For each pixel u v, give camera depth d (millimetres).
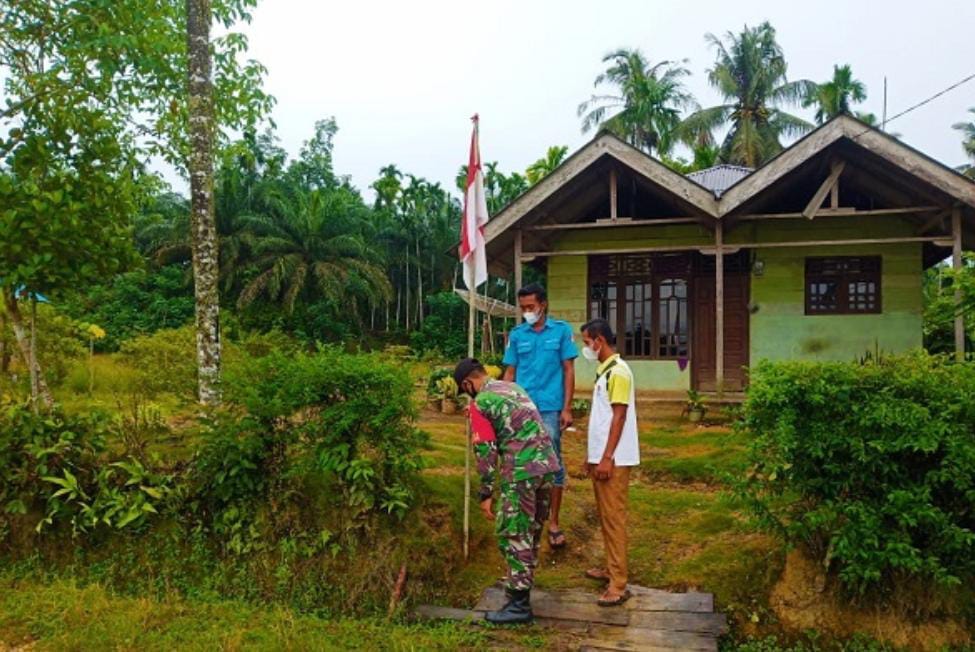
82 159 6223
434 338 36438
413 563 5129
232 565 5215
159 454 5746
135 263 6355
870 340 11719
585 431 10000
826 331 11914
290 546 5145
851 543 4156
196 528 5367
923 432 4020
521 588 4355
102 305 28125
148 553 5305
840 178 11594
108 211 6160
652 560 5258
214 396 6668
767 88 30891
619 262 13070
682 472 7285
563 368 5246
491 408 4441
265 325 30250
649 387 12836
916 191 10656
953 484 4129
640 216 12992
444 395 11492
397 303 39750
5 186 5484
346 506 5293
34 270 5438
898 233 11680
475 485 6062
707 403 11141
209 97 7168
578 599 4633
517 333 5406
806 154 10445
